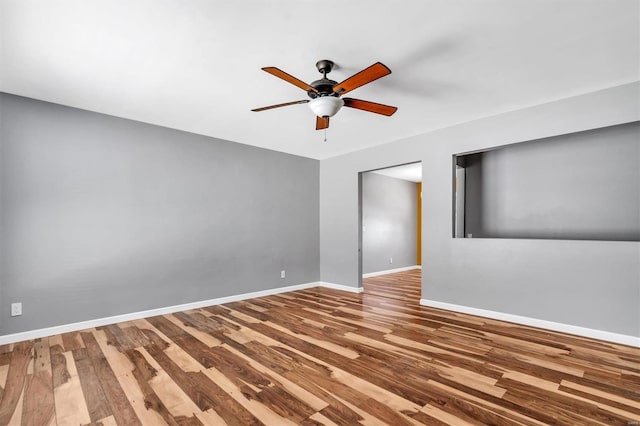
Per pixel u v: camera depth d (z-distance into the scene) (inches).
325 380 87.4
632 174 123.3
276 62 97.3
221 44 87.7
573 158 137.4
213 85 113.0
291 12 74.5
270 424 68.6
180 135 163.9
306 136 175.8
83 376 90.5
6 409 74.8
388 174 290.4
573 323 122.8
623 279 113.2
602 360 98.7
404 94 121.3
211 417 71.2
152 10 73.5
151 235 152.5
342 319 144.3
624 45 89.1
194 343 115.5
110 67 100.2
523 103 130.7
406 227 319.6
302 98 124.6
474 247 150.2
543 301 130.2
